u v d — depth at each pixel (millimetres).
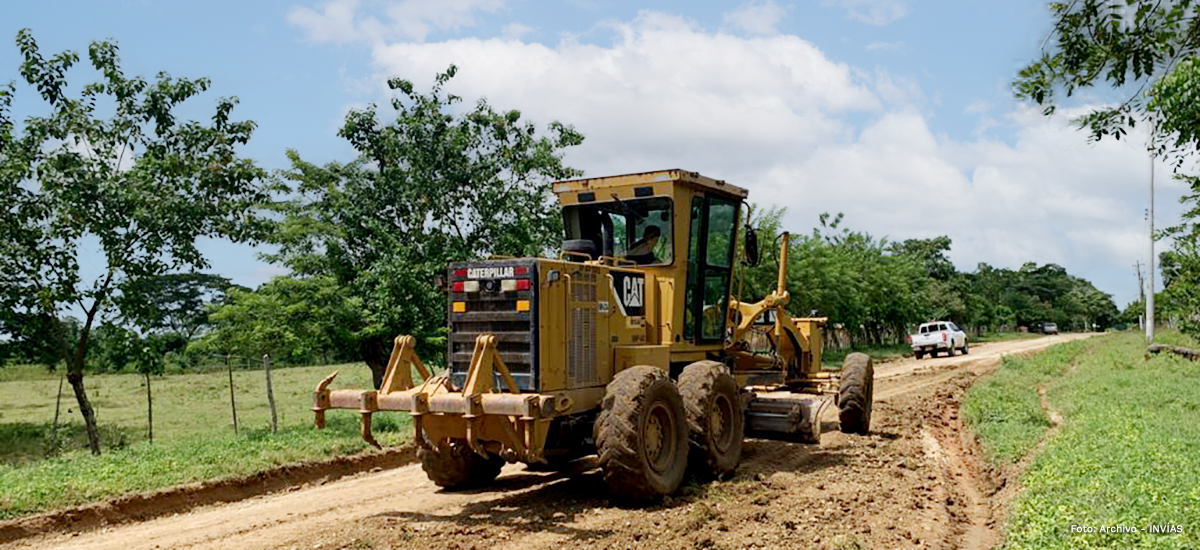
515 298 8141
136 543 7715
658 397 8492
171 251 13203
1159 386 15891
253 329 15375
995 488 9562
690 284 10188
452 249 17438
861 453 11500
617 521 7832
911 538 7301
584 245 9539
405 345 8234
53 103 12859
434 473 9328
